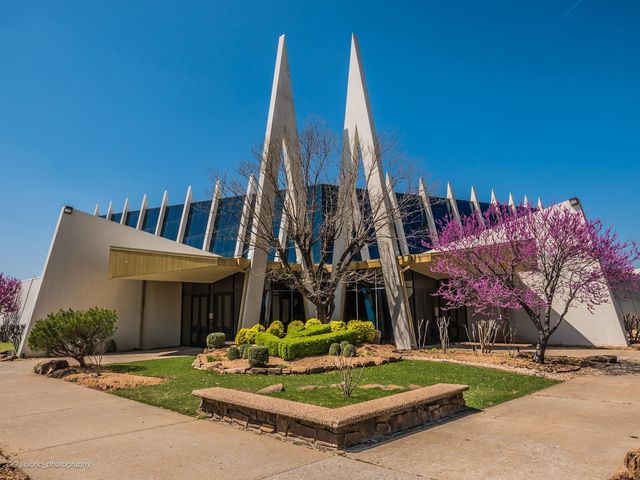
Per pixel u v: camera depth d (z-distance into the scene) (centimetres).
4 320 2944
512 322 2022
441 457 474
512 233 1230
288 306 2212
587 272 1190
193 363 1336
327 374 1111
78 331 1219
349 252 1834
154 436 571
